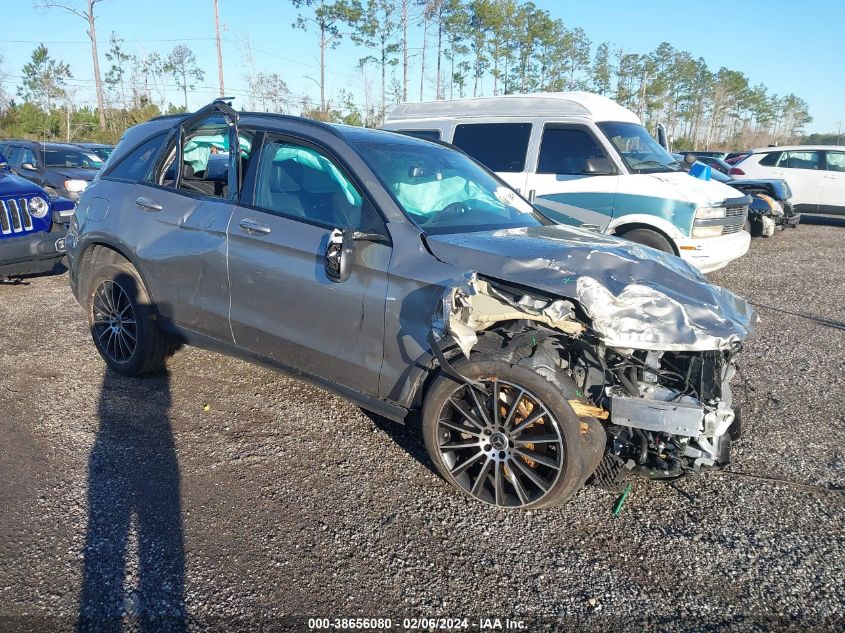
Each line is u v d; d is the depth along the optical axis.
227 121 4.33
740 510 3.39
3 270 7.05
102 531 3.10
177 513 3.27
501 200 4.41
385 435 4.15
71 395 4.64
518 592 2.79
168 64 44.78
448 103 9.21
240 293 4.07
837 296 8.20
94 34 40.19
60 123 38.88
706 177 9.37
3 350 5.56
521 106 8.55
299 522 3.22
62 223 7.60
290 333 3.88
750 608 2.71
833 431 4.31
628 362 3.18
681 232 7.43
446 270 3.31
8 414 4.31
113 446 3.92
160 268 4.48
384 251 3.51
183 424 4.24
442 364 3.16
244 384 4.91
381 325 3.48
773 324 6.87
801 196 15.65
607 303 3.01
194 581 2.79
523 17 43.31
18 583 2.74
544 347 3.29
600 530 3.22
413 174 3.97
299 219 3.87
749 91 69.75
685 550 3.07
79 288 5.13
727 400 3.27
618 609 2.70
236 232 4.06
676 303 3.07
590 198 7.86
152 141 4.92
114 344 4.95
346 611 2.65
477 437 3.34
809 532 3.21
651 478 3.43
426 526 3.22
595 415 3.13
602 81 54.34
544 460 3.17
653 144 8.61
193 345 4.57
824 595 2.78
